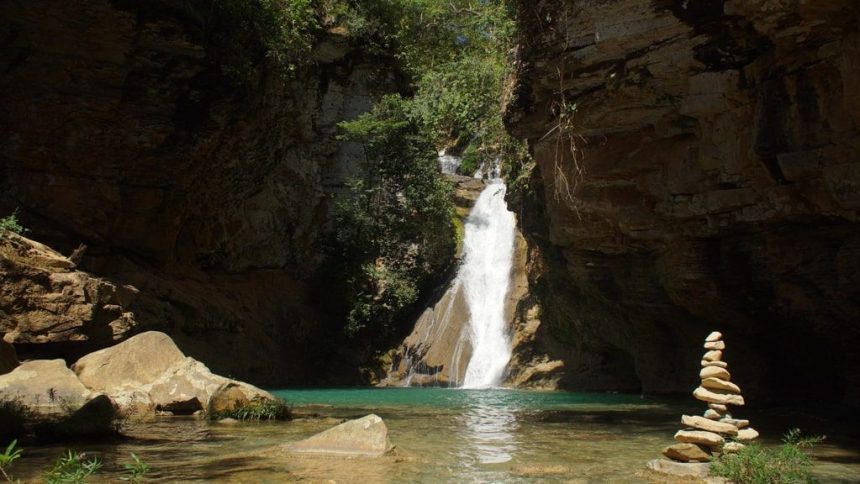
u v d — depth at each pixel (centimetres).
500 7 1691
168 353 1239
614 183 1475
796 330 1371
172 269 2216
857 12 923
